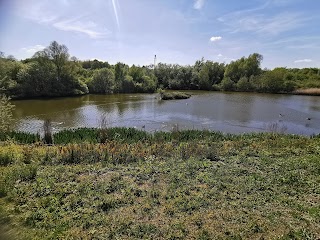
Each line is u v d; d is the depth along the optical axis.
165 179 7.57
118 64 57.88
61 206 5.92
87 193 6.57
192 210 5.84
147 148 11.06
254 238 4.80
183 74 68.19
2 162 8.89
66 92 46.84
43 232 4.87
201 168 8.64
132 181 7.40
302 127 23.47
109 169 8.43
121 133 14.34
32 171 7.70
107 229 5.02
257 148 11.60
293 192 6.93
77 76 52.06
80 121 24.75
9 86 39.44
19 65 44.06
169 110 31.88
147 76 62.44
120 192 6.70
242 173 8.25
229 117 27.66
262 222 5.32
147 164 8.98
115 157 9.54
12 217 5.36
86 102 38.84
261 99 44.69
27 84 42.09
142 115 28.36
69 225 5.15
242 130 21.98
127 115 28.28
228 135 15.12
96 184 7.08
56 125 22.84
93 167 8.55
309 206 6.15
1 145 11.62
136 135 14.13
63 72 47.28
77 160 9.38
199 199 6.29
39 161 9.16
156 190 6.78
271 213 5.74
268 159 9.78
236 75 66.19
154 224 5.24
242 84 60.81
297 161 9.53
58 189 6.70
